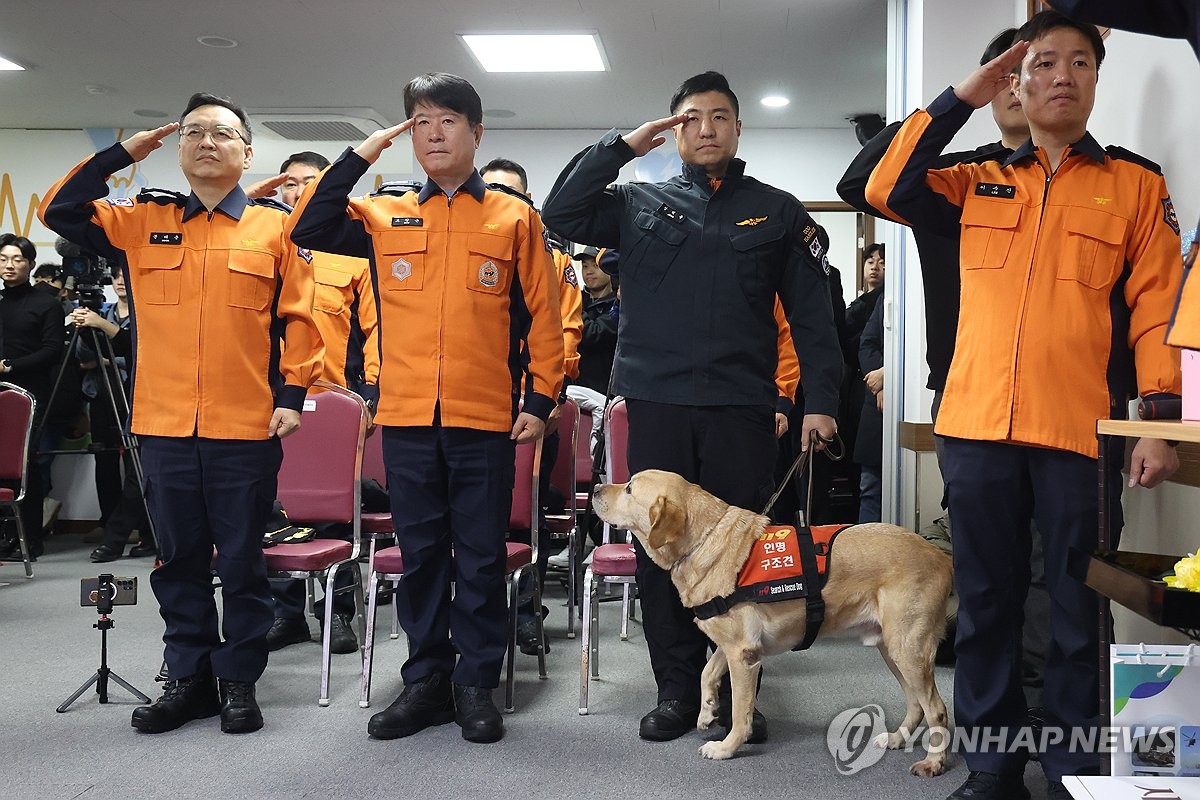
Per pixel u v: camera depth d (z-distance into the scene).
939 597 2.31
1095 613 1.89
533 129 7.50
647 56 5.79
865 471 4.93
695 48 5.64
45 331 5.73
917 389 4.07
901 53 4.44
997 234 1.98
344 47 5.67
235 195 2.63
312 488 3.18
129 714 2.71
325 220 2.49
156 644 3.48
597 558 2.81
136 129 7.49
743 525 2.37
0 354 5.48
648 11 5.09
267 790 2.16
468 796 2.13
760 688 2.99
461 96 2.53
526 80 6.26
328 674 2.80
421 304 2.53
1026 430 1.90
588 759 2.36
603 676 3.13
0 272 5.72
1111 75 2.77
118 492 5.89
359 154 2.51
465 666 2.56
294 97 6.68
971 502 1.98
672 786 2.19
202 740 2.49
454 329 2.52
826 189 7.44
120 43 5.62
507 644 2.77
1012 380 1.92
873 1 4.93
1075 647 1.91
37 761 2.33
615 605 4.34
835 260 7.64
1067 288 1.91
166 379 2.53
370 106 6.91
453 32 5.41
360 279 3.84
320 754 2.39
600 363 5.10
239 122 2.61
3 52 5.76
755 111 6.96
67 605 4.17
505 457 2.60
